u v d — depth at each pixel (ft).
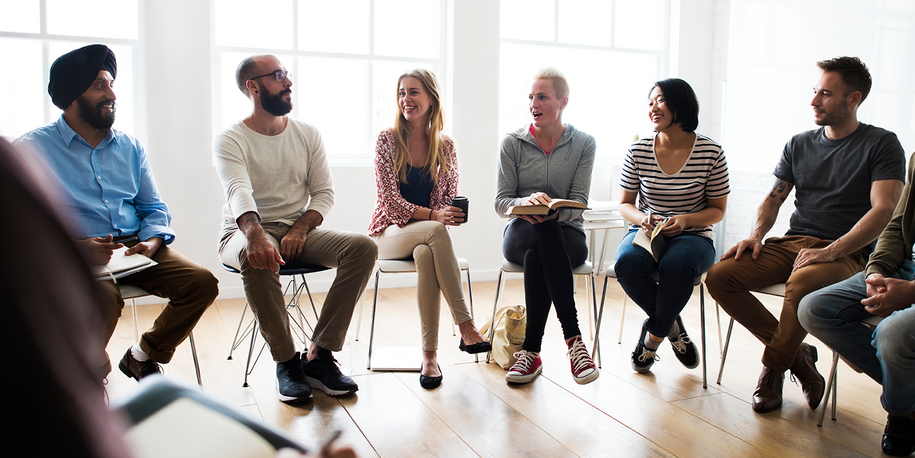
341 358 9.02
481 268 15.19
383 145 8.63
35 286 0.70
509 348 8.64
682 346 8.45
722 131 16.17
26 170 0.73
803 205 8.03
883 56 12.03
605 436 6.64
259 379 8.23
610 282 14.88
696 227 8.27
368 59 14.03
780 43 14.34
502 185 8.84
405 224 8.47
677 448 6.38
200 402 1.52
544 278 8.11
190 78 12.39
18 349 0.69
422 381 7.97
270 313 7.32
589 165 8.86
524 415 7.15
